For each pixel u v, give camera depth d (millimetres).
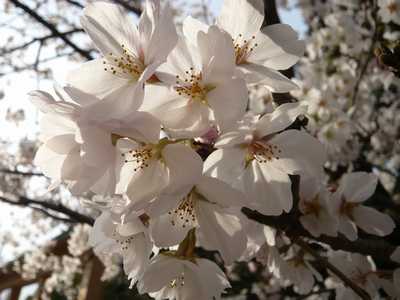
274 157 135
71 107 112
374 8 392
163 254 143
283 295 510
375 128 512
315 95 371
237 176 129
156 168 117
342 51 441
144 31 127
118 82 129
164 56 111
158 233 126
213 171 125
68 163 117
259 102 343
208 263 142
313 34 487
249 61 133
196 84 117
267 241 163
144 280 136
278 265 181
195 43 120
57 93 120
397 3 339
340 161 402
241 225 128
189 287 141
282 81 123
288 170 135
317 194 164
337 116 370
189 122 114
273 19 249
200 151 124
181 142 118
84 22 135
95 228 158
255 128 131
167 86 115
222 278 141
